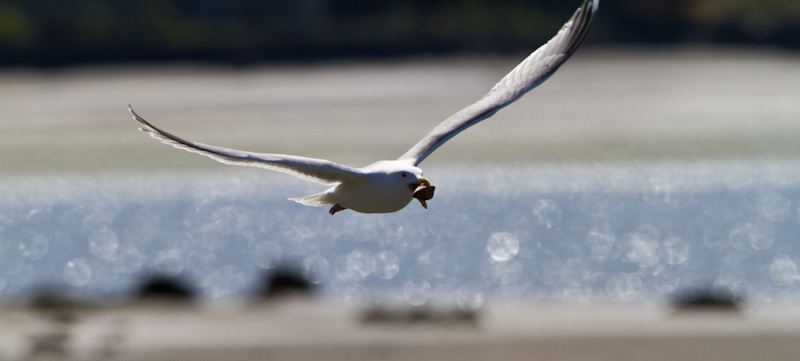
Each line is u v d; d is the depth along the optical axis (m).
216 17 86.94
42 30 77.19
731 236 27.89
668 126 43.50
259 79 66.50
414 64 74.00
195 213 31.05
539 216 30.00
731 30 83.88
